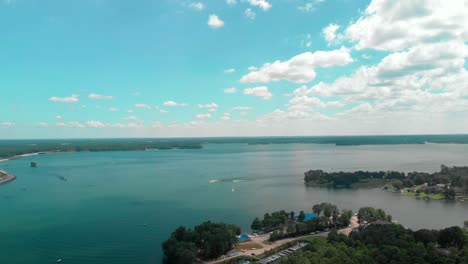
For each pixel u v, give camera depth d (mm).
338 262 173125
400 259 174875
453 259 175500
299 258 184250
